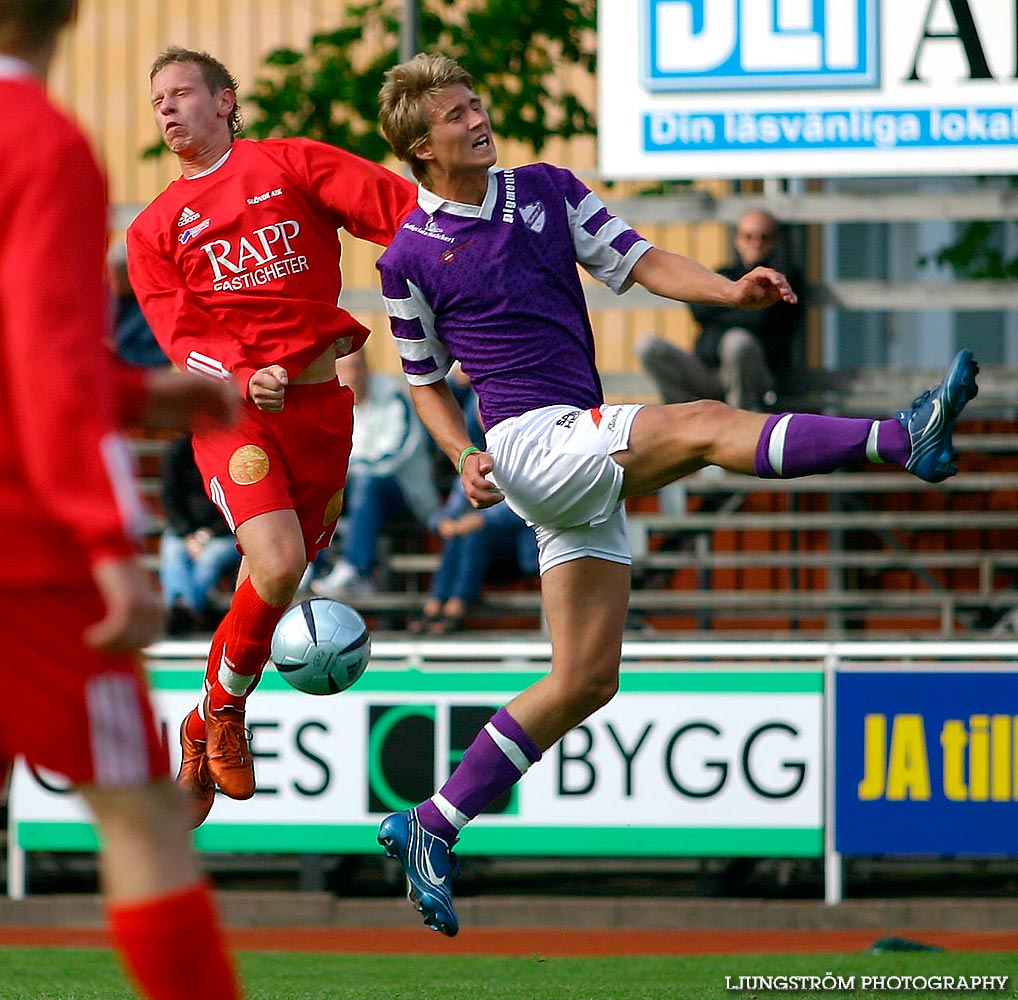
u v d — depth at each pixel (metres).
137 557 7.34
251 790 16.34
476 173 14.89
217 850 27.38
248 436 16.09
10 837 27.58
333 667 16.16
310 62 46.25
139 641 7.27
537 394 14.84
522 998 19.08
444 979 21.31
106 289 7.60
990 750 26.25
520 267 14.88
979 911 26.36
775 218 37.31
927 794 26.31
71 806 27.44
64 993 19.69
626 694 26.73
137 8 49.00
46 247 7.21
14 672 7.64
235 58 49.06
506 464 14.77
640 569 34.41
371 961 23.23
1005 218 37.12
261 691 27.44
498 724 15.50
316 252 16.47
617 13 35.19
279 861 30.17
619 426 14.25
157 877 7.90
